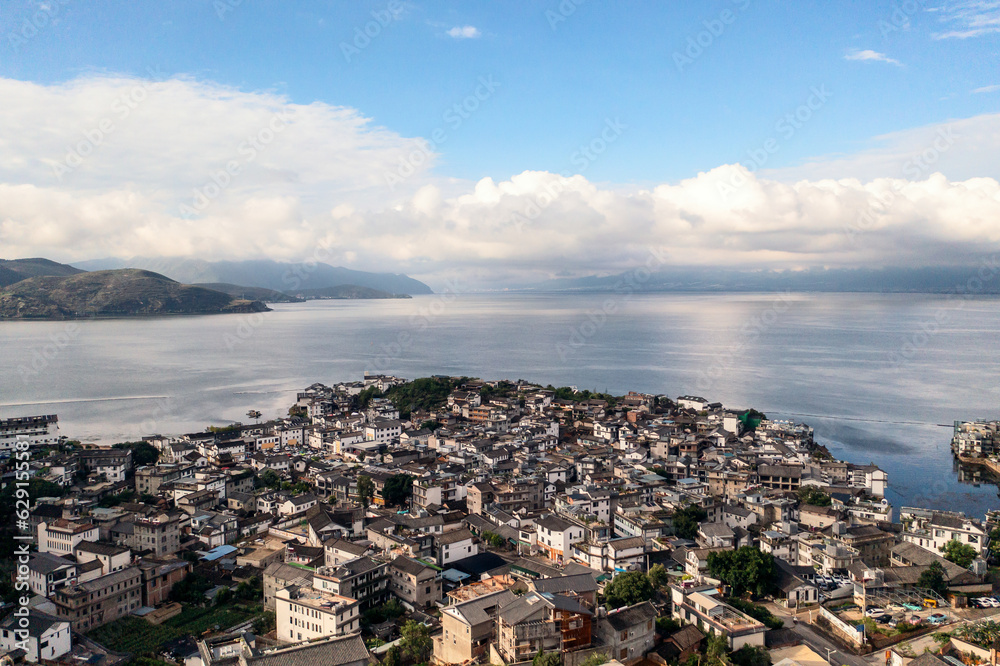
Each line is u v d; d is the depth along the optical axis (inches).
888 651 3782.0
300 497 6692.9
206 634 4313.5
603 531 5408.5
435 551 5295.3
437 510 6520.7
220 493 7106.3
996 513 6368.1
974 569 4694.9
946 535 5354.3
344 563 4559.5
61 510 5989.2
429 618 4370.1
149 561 5083.7
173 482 7332.7
